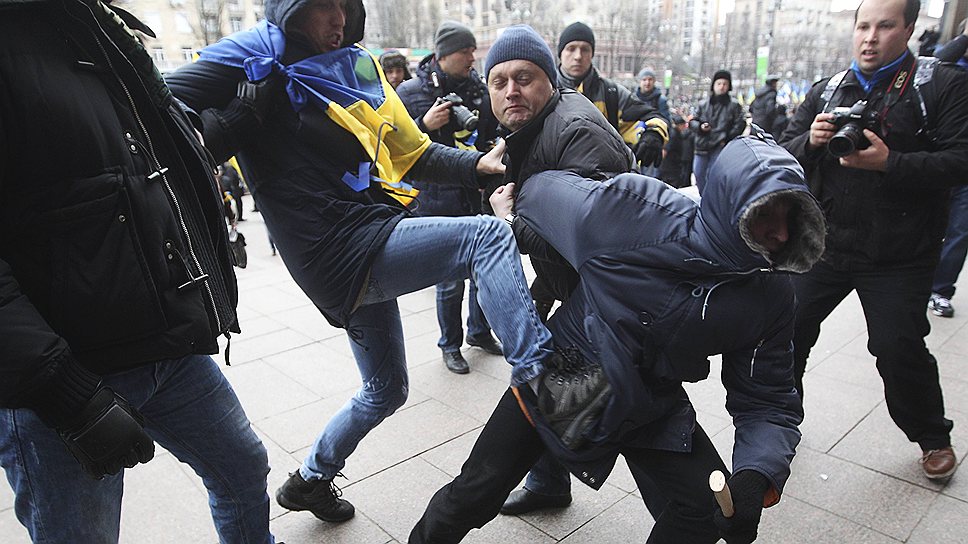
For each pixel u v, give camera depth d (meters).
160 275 1.34
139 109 1.41
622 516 2.45
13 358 1.08
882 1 2.35
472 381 3.67
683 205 1.51
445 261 1.78
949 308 4.41
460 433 3.09
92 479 1.37
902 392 2.51
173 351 1.37
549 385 1.62
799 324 2.69
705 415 3.18
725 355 1.63
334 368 3.90
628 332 1.53
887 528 2.32
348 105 1.90
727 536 1.45
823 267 2.60
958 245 4.30
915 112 2.36
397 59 4.58
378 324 2.20
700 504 1.58
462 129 3.69
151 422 1.57
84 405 1.17
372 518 2.48
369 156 1.92
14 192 1.19
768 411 1.59
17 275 1.20
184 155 1.53
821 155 2.53
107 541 1.42
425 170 2.20
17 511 1.38
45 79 1.18
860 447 2.84
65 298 1.21
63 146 1.19
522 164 1.88
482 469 1.69
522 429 1.71
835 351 3.88
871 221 2.44
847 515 2.39
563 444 1.62
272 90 1.82
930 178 2.24
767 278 1.50
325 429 2.34
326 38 1.93
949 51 3.84
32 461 1.31
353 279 1.85
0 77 1.13
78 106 1.21
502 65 1.77
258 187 1.94
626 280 1.51
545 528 2.39
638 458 1.70
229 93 1.88
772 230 1.39
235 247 2.09
